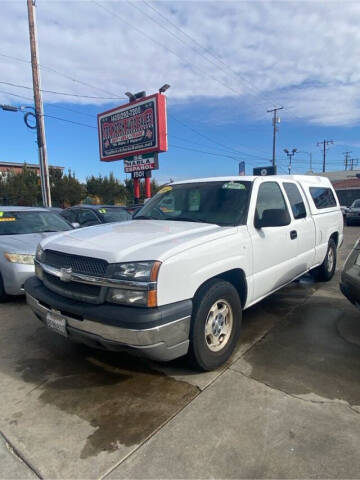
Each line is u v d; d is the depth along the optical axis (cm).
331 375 290
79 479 189
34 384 287
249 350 338
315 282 594
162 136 1460
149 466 197
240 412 242
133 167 1614
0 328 409
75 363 321
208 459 201
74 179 3822
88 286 266
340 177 4850
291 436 218
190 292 264
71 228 659
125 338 240
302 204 477
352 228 1795
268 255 367
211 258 285
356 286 342
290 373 294
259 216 358
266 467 194
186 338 264
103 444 215
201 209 371
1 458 206
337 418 234
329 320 417
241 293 342
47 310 293
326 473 189
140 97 1559
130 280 243
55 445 215
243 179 382
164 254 251
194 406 250
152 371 303
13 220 605
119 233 312
